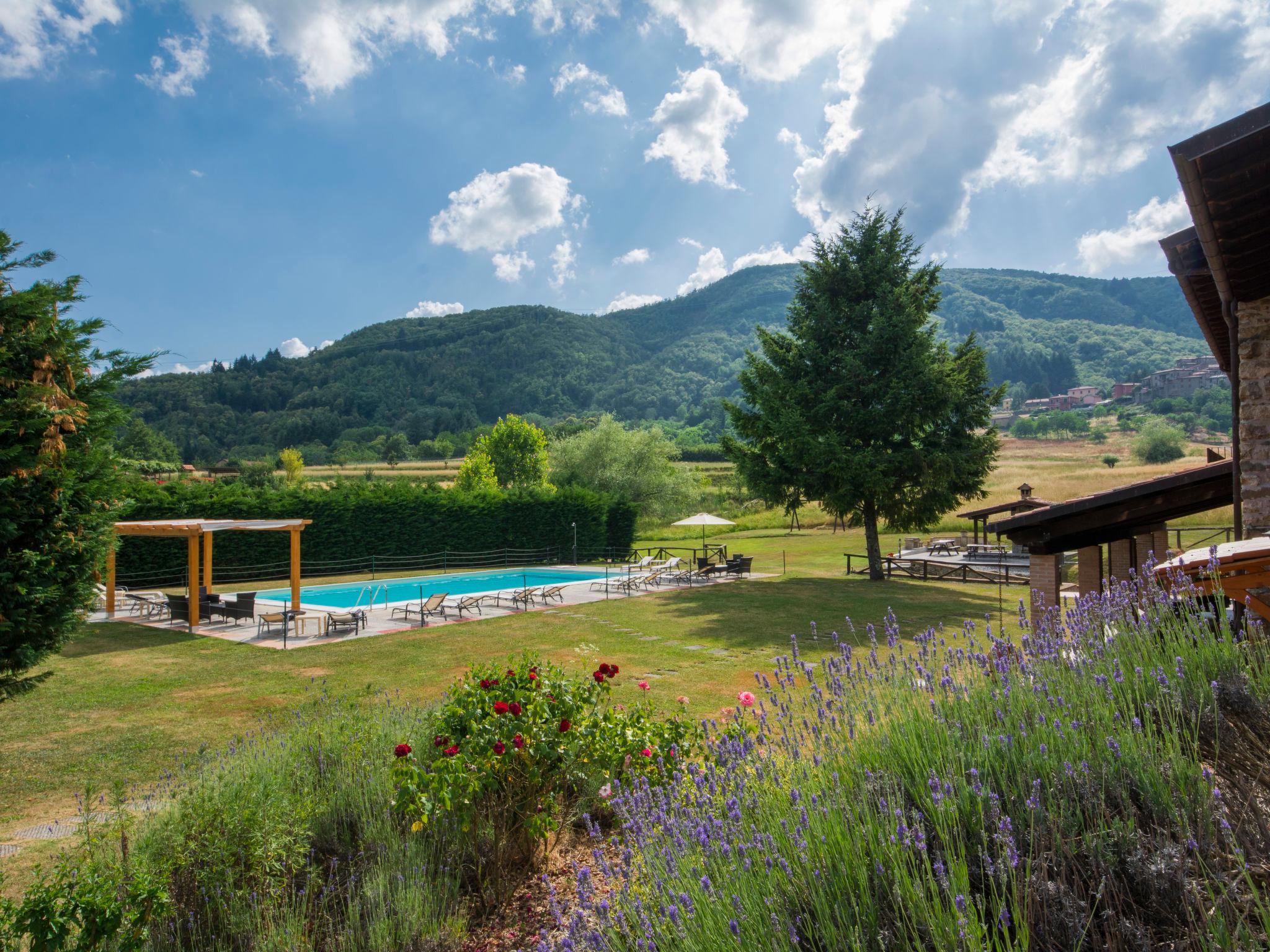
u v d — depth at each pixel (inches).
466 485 1781.5
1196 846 74.7
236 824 156.7
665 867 104.3
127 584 872.9
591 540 1264.8
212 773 192.9
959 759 103.3
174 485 930.1
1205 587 162.1
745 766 129.2
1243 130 169.6
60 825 235.5
